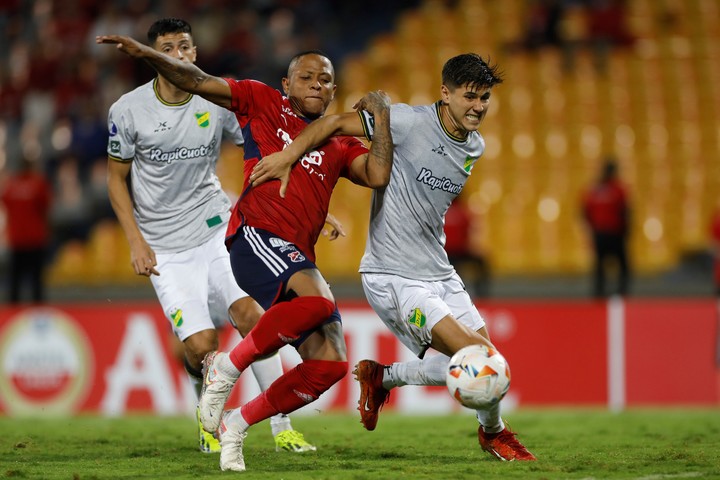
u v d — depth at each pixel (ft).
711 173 197.67
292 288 58.65
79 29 216.33
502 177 195.72
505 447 67.00
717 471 61.11
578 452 73.26
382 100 62.34
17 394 130.00
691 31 217.77
